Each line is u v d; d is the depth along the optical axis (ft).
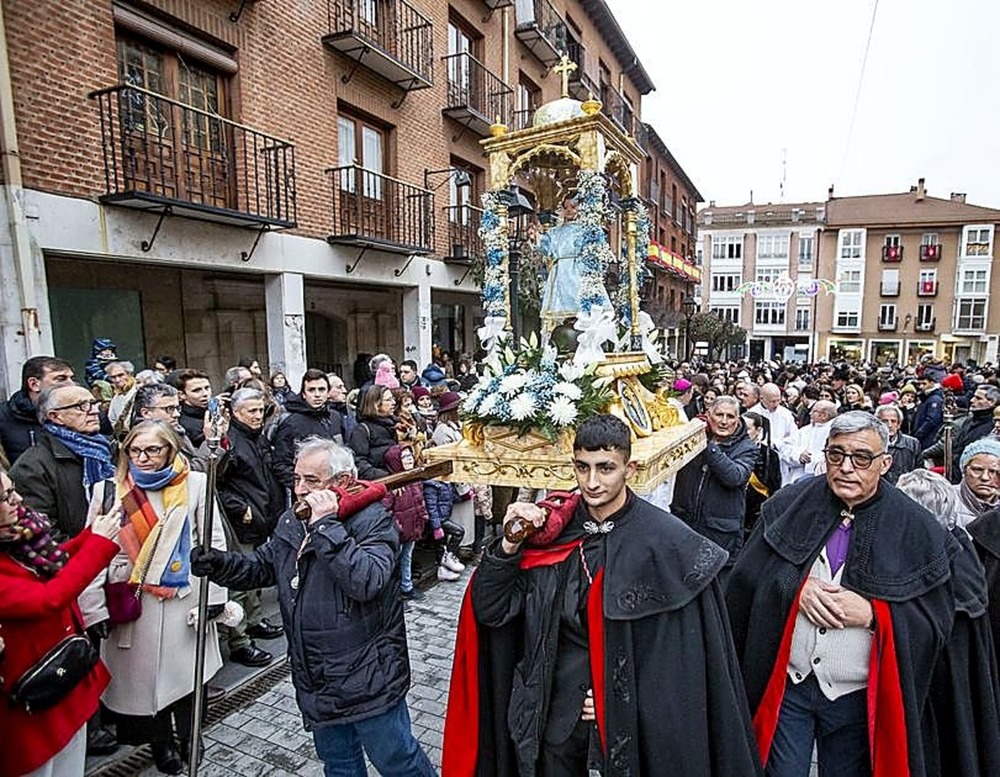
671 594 5.81
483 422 10.62
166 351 27.35
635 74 71.56
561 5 54.13
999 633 7.77
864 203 140.15
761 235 137.59
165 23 22.25
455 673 7.09
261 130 25.94
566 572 6.39
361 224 31.65
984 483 9.51
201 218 22.67
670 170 88.22
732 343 113.29
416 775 7.81
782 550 7.09
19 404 11.91
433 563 18.53
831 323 133.80
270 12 26.21
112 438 13.34
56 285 23.48
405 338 36.35
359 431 15.34
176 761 9.36
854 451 6.54
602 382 10.34
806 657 6.98
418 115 36.35
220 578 7.75
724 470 12.23
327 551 6.97
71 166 19.12
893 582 6.48
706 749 5.80
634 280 13.50
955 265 124.98
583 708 6.29
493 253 12.62
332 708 7.28
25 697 6.51
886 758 6.39
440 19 38.40
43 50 18.38
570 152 11.56
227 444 12.78
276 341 27.27
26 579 6.70
